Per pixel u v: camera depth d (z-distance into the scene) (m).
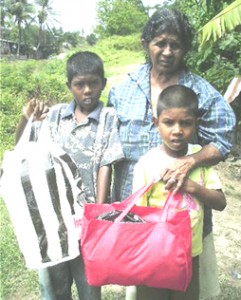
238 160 6.90
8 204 2.31
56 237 2.27
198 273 2.35
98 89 2.49
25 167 2.31
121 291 3.59
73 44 50.94
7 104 11.31
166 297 2.36
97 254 2.01
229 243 4.46
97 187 2.48
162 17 2.37
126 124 2.53
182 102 2.15
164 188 2.19
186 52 2.47
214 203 2.26
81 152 2.49
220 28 3.66
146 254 1.97
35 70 20.38
